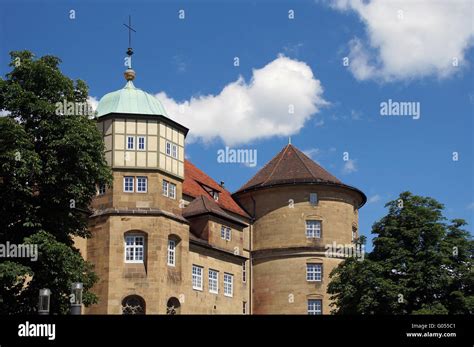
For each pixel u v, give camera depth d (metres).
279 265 66.06
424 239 47.81
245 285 66.50
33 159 36.91
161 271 51.44
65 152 38.50
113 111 54.22
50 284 37.25
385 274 47.25
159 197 53.06
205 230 59.31
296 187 67.00
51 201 38.84
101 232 51.62
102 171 39.84
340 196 67.75
